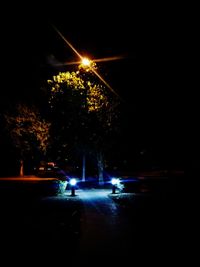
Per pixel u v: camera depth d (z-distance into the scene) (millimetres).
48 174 39375
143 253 8266
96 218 13359
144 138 28391
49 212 15039
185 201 17219
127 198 20391
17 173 47594
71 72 29859
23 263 7598
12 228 11445
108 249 8703
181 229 11031
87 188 30125
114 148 31188
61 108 30000
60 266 7375
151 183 25484
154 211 14875
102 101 28219
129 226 11672
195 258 7887
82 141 31984
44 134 37094
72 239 9766
